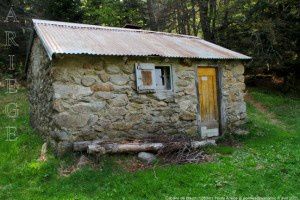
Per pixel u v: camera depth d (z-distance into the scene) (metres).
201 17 17.45
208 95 9.27
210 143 7.66
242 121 9.88
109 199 5.01
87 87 6.97
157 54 7.68
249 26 16.09
